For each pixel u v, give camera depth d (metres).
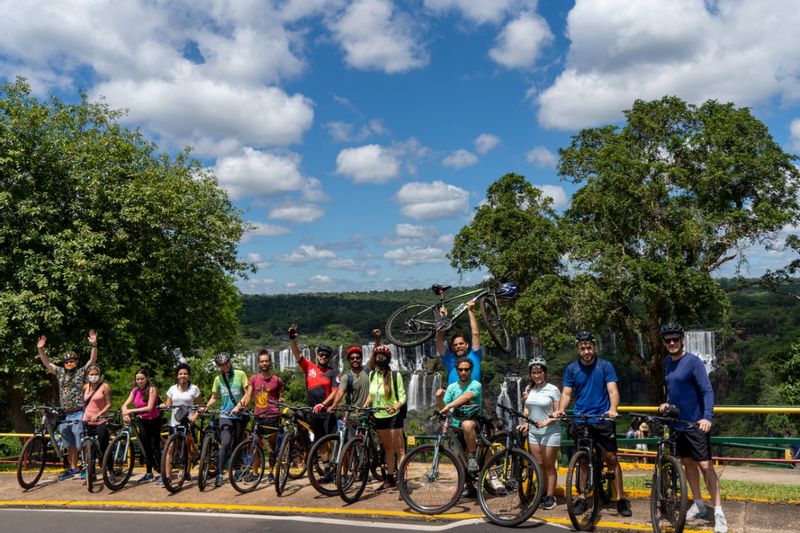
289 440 7.88
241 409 8.31
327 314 125.94
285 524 6.40
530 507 6.12
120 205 19.25
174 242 20.98
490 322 9.23
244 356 31.16
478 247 28.11
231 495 7.68
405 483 6.86
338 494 7.51
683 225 24.41
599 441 6.30
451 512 6.62
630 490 7.12
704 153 26.30
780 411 6.89
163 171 22.89
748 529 5.77
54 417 8.89
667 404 5.92
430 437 8.34
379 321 117.69
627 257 24.44
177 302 22.08
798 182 25.16
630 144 27.95
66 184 18.72
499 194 29.23
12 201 16.98
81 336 17.06
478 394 7.05
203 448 8.06
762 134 25.89
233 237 23.52
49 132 19.03
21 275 16.14
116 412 8.96
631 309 26.80
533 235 26.78
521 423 6.66
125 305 19.45
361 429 7.53
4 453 19.45
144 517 6.89
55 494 8.12
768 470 13.14
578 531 5.96
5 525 6.75
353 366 8.27
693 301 23.98
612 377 6.38
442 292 9.21
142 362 21.66
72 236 17.34
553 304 25.20
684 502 5.46
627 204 24.98
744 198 26.33
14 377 18.89
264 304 149.12
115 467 8.38
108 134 21.31
